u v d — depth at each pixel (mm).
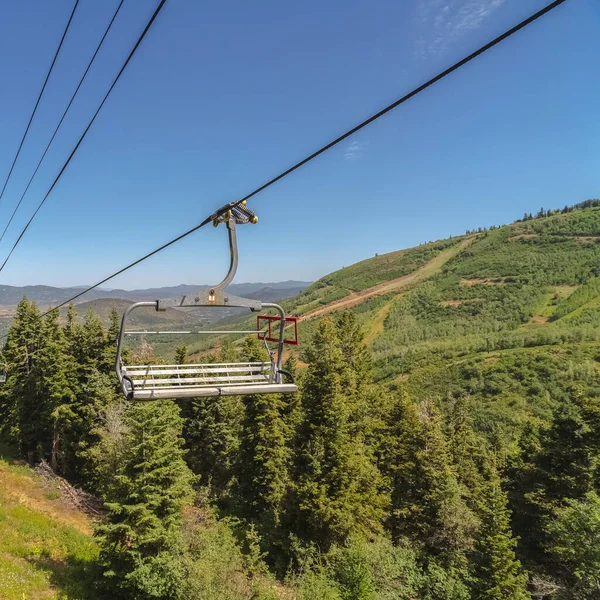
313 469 29094
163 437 25438
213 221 5711
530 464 37812
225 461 41688
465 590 25969
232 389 5457
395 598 24609
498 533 26844
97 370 43562
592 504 26516
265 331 6223
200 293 5398
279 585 26734
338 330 42375
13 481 37031
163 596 22031
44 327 47844
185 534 24625
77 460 43906
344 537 28031
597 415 33188
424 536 32094
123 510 23578
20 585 20953
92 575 24406
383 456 36250
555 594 26328
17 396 46719
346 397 33906
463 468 43438
